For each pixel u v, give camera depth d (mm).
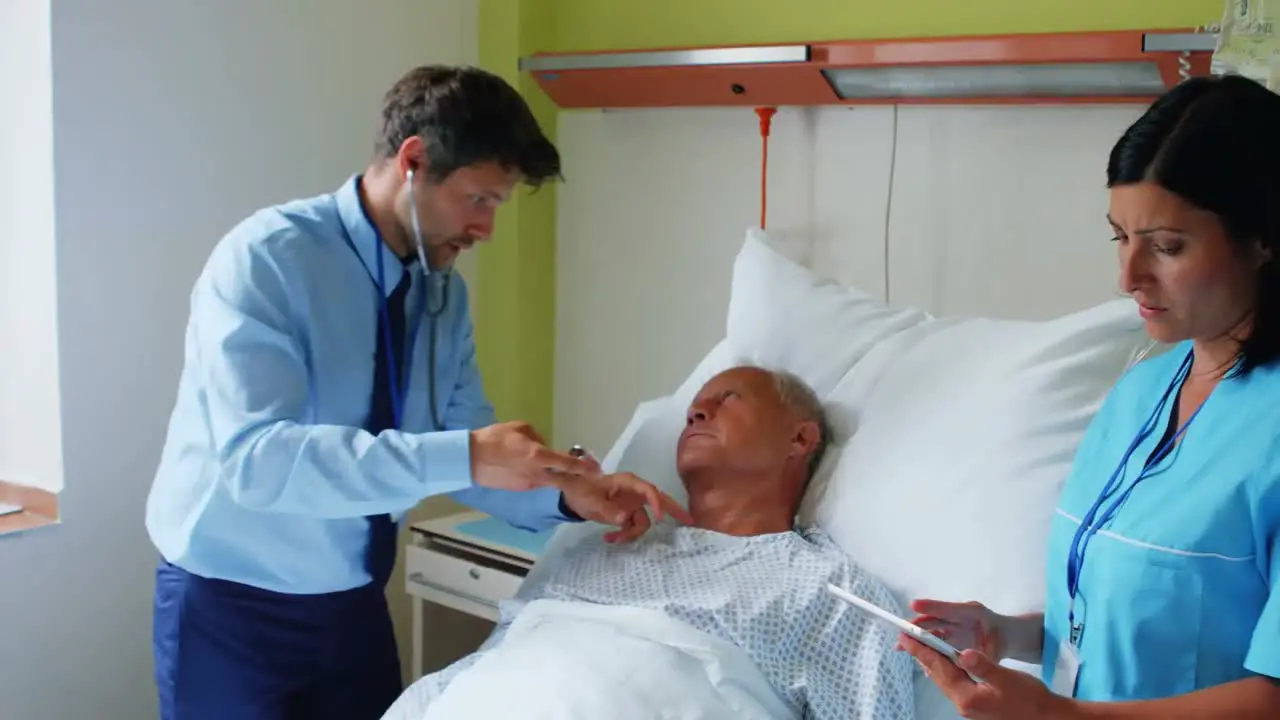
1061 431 1667
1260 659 995
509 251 2809
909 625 1150
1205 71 1854
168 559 1696
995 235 2223
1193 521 1072
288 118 2533
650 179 2697
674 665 1473
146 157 2299
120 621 2357
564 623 1617
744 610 1581
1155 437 1178
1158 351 1702
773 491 1865
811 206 2451
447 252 1654
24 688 2227
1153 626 1096
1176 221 1038
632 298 2771
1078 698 1187
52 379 2232
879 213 2361
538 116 2803
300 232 1586
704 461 1866
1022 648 1345
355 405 1663
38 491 2275
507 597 2342
